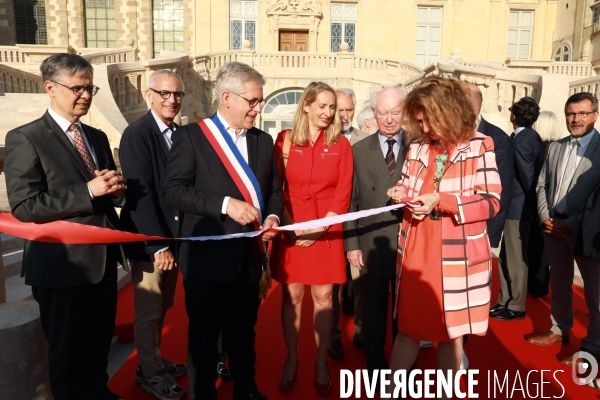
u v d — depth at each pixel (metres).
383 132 3.20
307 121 3.04
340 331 3.66
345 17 23.55
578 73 20.25
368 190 3.21
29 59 17.94
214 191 2.61
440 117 2.37
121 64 8.89
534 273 5.05
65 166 2.40
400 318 2.66
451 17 23.86
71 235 2.31
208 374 2.70
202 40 22.94
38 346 2.60
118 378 3.33
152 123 3.07
